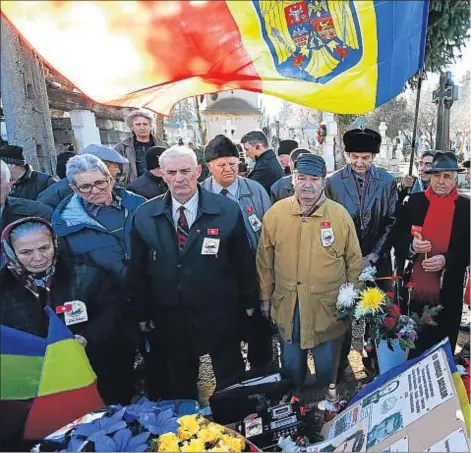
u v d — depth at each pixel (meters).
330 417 1.92
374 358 2.71
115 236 2.33
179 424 1.46
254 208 2.78
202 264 2.22
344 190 2.86
